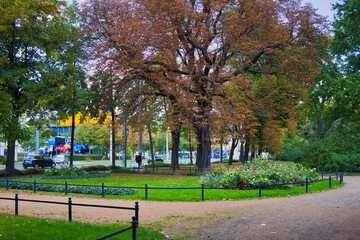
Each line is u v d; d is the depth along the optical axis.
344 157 32.50
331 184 19.86
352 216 9.60
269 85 29.02
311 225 8.66
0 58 21.55
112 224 9.23
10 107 15.41
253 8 25.28
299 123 39.62
